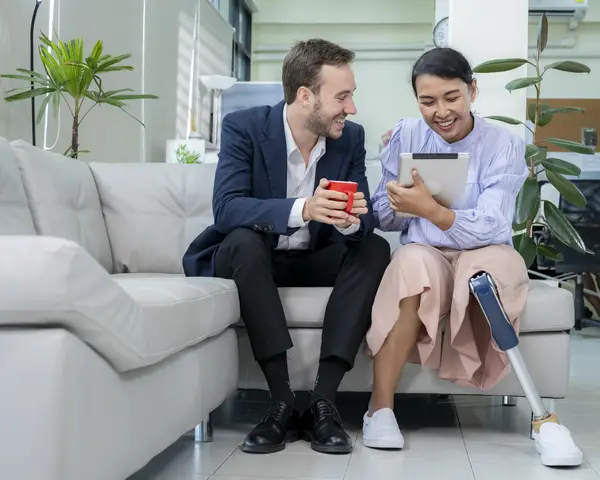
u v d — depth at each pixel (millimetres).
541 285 2279
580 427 2293
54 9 3926
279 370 2016
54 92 3178
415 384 2166
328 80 2117
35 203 2215
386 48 10852
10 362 1112
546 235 5016
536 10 8078
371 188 3580
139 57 5539
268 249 2117
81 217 2492
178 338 1535
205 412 1825
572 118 8438
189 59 6871
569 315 2127
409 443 2055
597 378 3305
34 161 2268
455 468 1803
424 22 10773
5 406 1110
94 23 4586
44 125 3799
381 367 2039
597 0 9008
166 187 2713
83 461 1166
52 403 1106
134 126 5426
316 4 10836
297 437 2068
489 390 2145
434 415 2461
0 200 2008
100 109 4699
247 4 10453
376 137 10922
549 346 2125
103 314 1180
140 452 1396
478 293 1923
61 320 1135
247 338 2221
